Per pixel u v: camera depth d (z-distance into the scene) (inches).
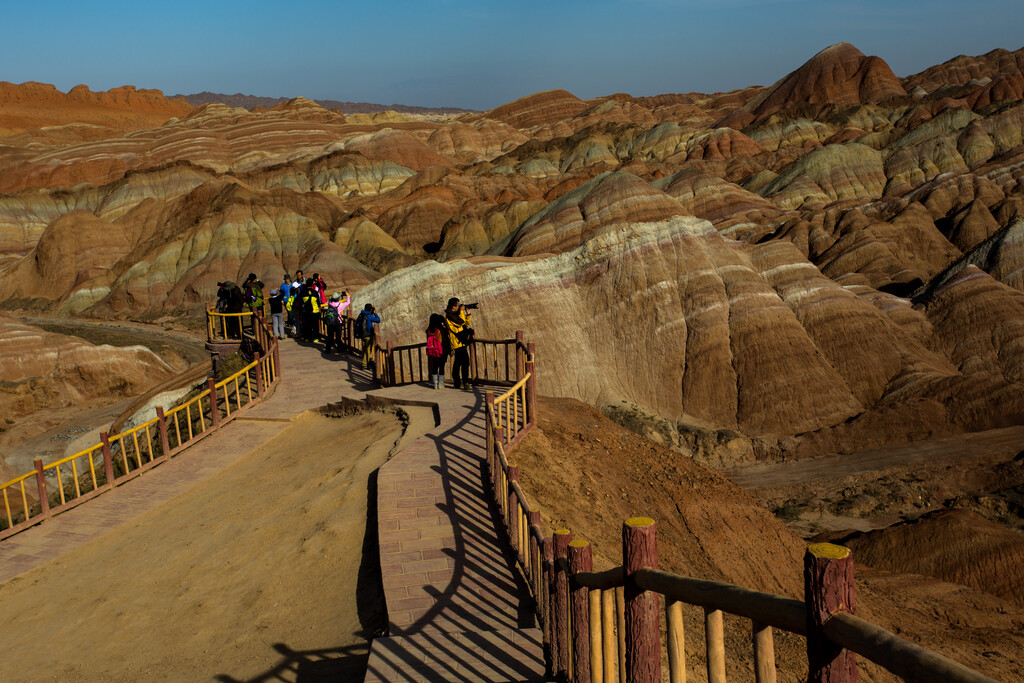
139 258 4379.9
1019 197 3462.1
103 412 2161.7
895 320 2038.6
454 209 4985.2
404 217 4911.4
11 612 382.3
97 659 314.3
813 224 3326.8
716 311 1893.5
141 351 2484.0
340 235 4549.7
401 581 306.7
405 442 500.1
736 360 1836.9
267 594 341.7
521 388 549.0
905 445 1614.2
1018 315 1930.4
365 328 855.7
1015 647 701.3
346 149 7480.3
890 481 1429.6
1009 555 1000.9
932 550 1045.2
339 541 370.3
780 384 1796.3
